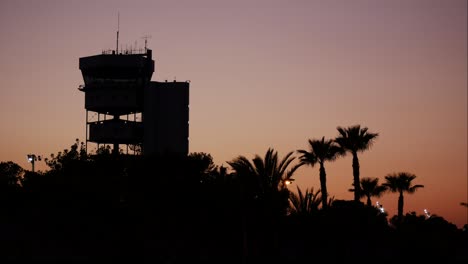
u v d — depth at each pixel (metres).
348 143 78.69
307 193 73.94
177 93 142.25
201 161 77.50
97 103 140.25
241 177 66.44
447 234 79.69
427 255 74.38
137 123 140.25
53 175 71.88
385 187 95.94
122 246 66.00
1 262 59.34
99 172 72.12
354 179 79.62
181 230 70.44
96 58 139.25
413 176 94.88
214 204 70.38
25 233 63.50
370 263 75.44
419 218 87.19
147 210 68.88
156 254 67.56
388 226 85.88
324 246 74.69
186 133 141.00
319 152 76.06
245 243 65.25
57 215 65.69
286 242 75.19
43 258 61.66
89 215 66.81
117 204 67.75
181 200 70.50
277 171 66.38
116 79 140.38
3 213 65.88
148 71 140.50
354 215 77.19
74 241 64.75
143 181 70.62
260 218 67.19
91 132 141.62
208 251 70.06
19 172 105.81
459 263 75.44
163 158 74.44
